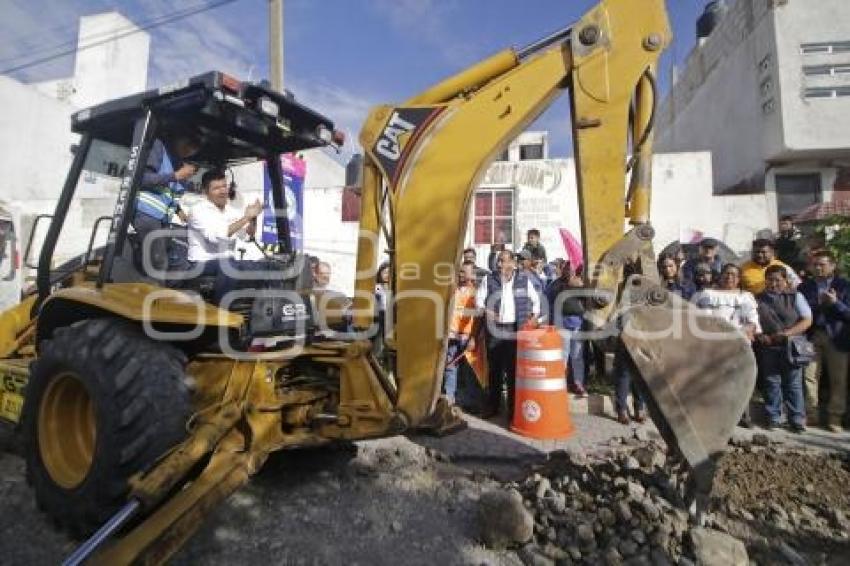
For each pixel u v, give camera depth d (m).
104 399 2.66
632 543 2.61
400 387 3.06
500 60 3.08
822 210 9.21
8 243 9.25
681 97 16.55
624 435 4.86
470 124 3.00
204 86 2.88
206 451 2.61
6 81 15.48
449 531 2.92
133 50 20.39
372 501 3.28
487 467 3.99
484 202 10.67
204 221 3.46
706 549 2.49
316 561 2.60
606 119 2.75
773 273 5.36
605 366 6.69
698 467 2.49
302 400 3.20
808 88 10.55
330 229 11.45
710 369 2.54
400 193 3.08
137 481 2.41
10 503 3.19
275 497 3.31
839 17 10.49
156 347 2.84
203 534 2.83
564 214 10.26
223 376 3.05
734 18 12.63
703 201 9.95
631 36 2.77
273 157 3.97
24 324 3.88
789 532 2.90
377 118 3.19
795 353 5.02
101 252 3.58
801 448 4.48
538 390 4.82
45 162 16.53
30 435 3.01
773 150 10.88
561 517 2.84
